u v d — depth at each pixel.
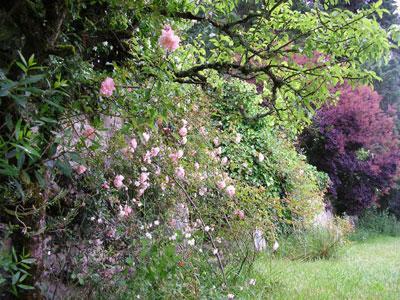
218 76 4.24
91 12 2.86
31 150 1.75
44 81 2.27
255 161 8.57
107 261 3.75
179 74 3.70
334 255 8.41
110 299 3.52
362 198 14.59
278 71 3.93
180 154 4.44
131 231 3.90
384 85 21.83
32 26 2.13
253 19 3.93
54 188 3.34
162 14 2.83
